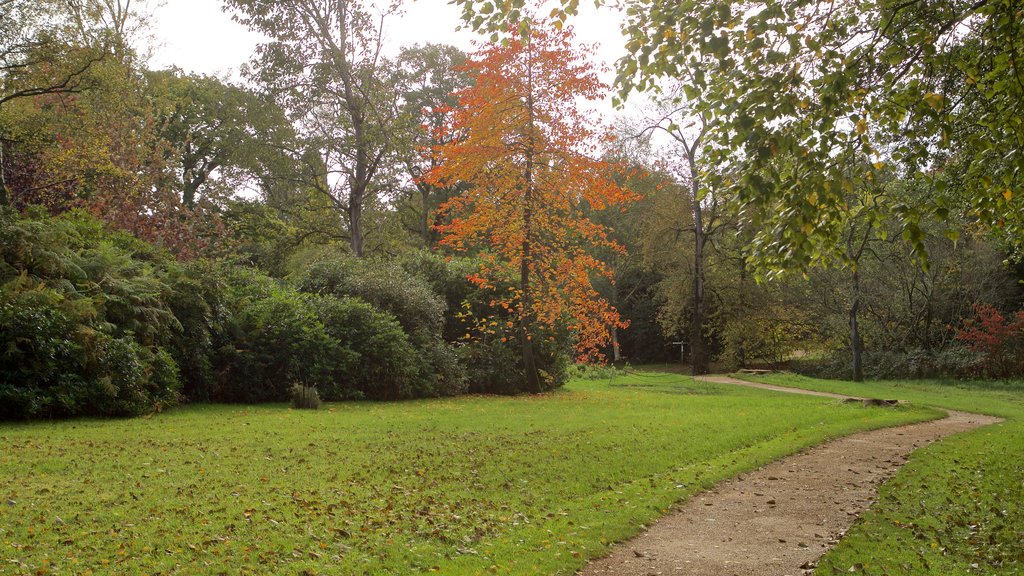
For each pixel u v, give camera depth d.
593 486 9.52
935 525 7.57
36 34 21.59
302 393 18.00
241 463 9.95
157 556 6.07
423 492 8.80
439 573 5.88
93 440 11.20
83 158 25.00
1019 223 9.55
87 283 15.57
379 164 34.22
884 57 7.17
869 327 39.81
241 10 31.42
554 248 22.06
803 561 6.43
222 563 5.97
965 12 6.93
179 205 28.00
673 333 45.19
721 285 41.81
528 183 20.47
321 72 32.38
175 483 8.59
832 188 6.17
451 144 20.70
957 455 12.10
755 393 28.50
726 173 7.10
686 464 11.25
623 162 21.03
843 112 6.64
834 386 31.30
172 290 17.28
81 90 23.14
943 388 31.14
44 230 15.69
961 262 36.16
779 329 42.53
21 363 13.20
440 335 24.38
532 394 24.31
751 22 6.42
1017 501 8.53
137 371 14.77
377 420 15.51
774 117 6.28
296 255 38.78
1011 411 21.09
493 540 6.97
